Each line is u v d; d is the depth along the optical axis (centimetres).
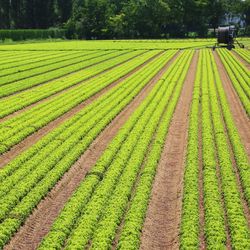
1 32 13575
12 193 2053
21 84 5000
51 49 10094
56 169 2348
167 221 1894
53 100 4134
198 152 2670
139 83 4953
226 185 2142
